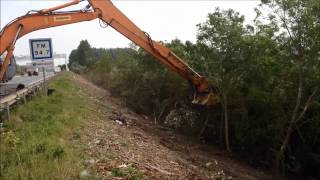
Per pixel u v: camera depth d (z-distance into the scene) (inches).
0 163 368.2
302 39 703.1
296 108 743.1
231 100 894.4
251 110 879.7
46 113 666.2
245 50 814.5
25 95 858.8
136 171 411.2
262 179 743.7
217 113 970.1
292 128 777.6
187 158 682.8
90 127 647.8
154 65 1190.3
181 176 476.7
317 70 724.0
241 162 850.1
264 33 791.7
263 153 903.1
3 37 666.2
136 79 1401.3
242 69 840.9
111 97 1598.2
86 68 3705.7
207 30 846.5
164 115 1211.9
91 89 1841.8
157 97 1243.2
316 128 802.2
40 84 1173.1
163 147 704.4
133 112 1267.2
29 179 330.3
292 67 743.1
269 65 803.4
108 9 780.0
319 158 840.3
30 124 558.3
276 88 801.6
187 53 938.1
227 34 824.3
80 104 959.6
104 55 2491.4
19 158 374.3
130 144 583.2
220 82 861.2
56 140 474.9
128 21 800.3
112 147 519.2
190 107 1067.9
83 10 752.3
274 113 820.0
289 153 855.7
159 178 422.9
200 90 858.1
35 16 703.1
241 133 876.0
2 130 507.2
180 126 1066.1
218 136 994.1
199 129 1027.3
